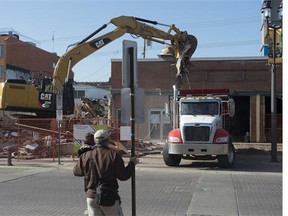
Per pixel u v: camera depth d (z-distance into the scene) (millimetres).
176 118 20484
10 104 23328
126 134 20203
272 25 20516
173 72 32469
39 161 20328
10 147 19016
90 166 5492
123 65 6945
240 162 20953
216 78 31750
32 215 8820
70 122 23797
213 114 18984
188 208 9633
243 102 35094
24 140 22797
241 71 31547
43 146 22391
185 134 17719
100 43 22703
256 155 24656
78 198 10742
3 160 20750
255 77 31359
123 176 5512
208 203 10219
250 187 12734
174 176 15273
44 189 12117
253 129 31453
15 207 9625
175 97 20750
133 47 6969
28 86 23812
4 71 66438
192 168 18109
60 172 16219
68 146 22672
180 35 24047
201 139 17562
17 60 69812
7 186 12656
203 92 21109
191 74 31984
